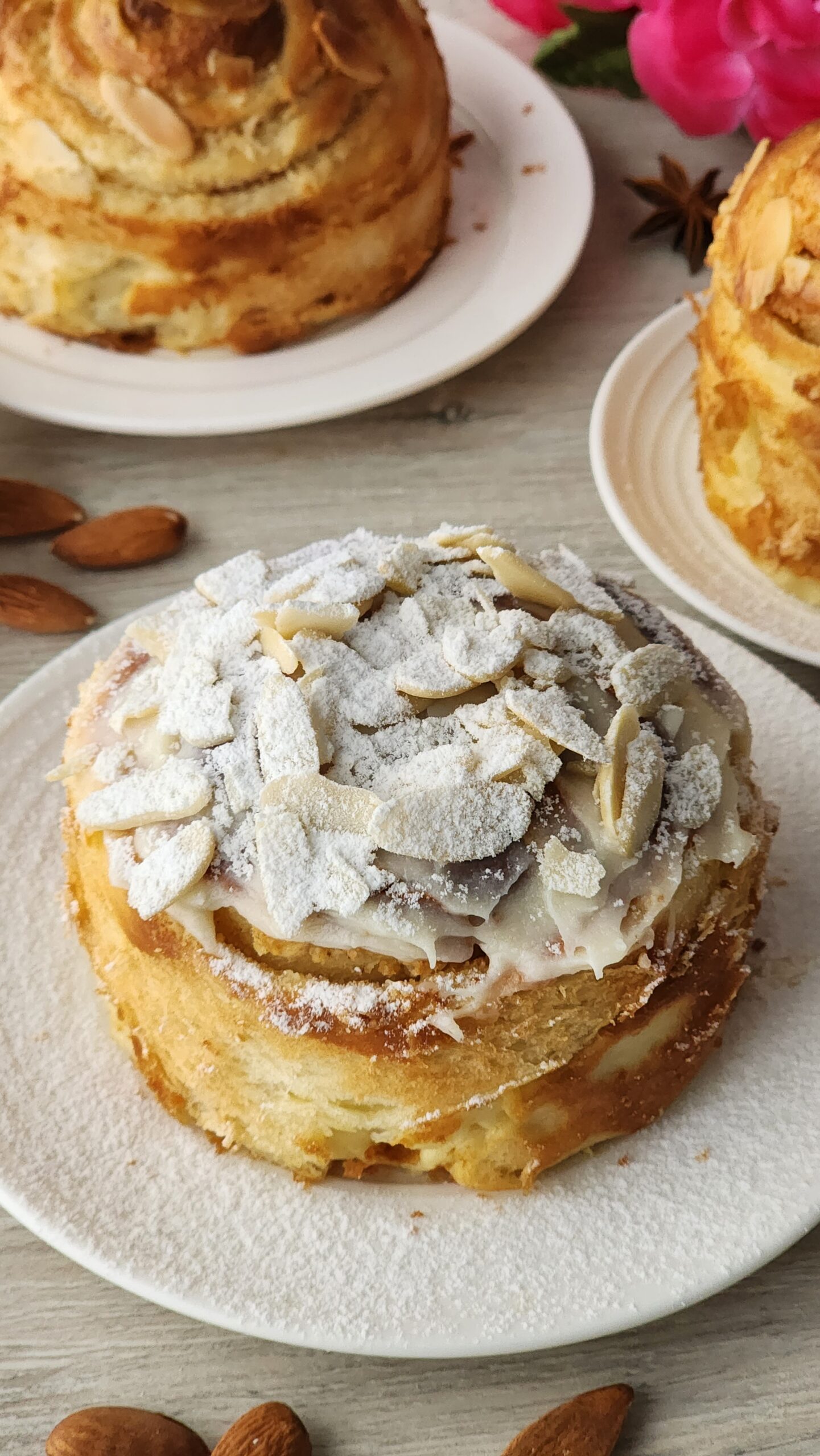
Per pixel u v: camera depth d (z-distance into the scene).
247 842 0.23
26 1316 0.24
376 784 0.24
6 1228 0.24
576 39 0.44
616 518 0.32
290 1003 0.23
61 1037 0.25
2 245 0.35
